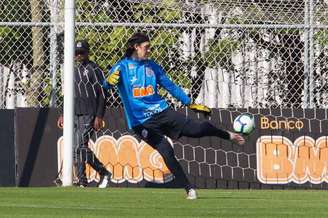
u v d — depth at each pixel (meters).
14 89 44.91
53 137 43.06
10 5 44.88
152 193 37.31
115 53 45.00
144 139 34.50
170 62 45.06
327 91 45.19
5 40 44.69
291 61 45.38
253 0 45.38
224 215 27.56
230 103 45.12
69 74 42.03
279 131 43.78
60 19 44.41
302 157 43.84
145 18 45.19
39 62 44.62
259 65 45.28
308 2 44.69
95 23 44.38
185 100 34.41
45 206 30.34
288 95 45.41
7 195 35.47
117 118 43.25
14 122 42.84
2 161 42.56
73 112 42.06
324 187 43.78
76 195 35.59
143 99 34.19
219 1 45.19
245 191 40.97
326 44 45.00
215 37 45.12
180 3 45.28
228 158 43.62
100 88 42.09
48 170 42.94
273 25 44.50
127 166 43.16
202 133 34.06
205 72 45.16
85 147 42.44
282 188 43.72
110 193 37.00
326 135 43.88
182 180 34.28
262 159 43.72
